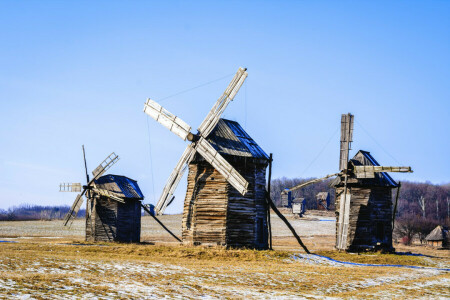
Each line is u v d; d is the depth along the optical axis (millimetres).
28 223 116500
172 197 41969
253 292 21594
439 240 92375
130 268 26891
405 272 33312
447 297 23359
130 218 62062
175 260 33781
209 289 21609
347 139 49188
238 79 41031
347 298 21609
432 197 195875
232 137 43094
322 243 72750
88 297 17844
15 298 16609
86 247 41500
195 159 41531
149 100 44125
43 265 25641
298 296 21203
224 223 40125
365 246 48281
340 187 51062
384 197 50094
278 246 62969
